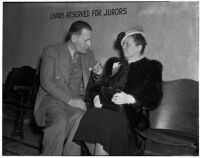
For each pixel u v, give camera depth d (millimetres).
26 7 3965
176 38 2965
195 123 2793
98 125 2773
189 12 2918
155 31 3061
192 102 2832
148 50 3080
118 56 3230
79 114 2906
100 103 3074
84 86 3117
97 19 3389
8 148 3412
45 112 2902
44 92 3016
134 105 2953
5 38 4164
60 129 2779
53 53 2969
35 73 3859
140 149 2803
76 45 3084
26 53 3998
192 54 2895
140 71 3033
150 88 2959
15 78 3992
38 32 3873
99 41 3361
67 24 3619
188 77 2902
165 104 2910
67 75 2986
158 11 3055
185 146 2928
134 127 2873
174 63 2961
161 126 2889
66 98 2848
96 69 3250
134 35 3082
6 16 4137
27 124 4195
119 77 3107
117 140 2760
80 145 2977
